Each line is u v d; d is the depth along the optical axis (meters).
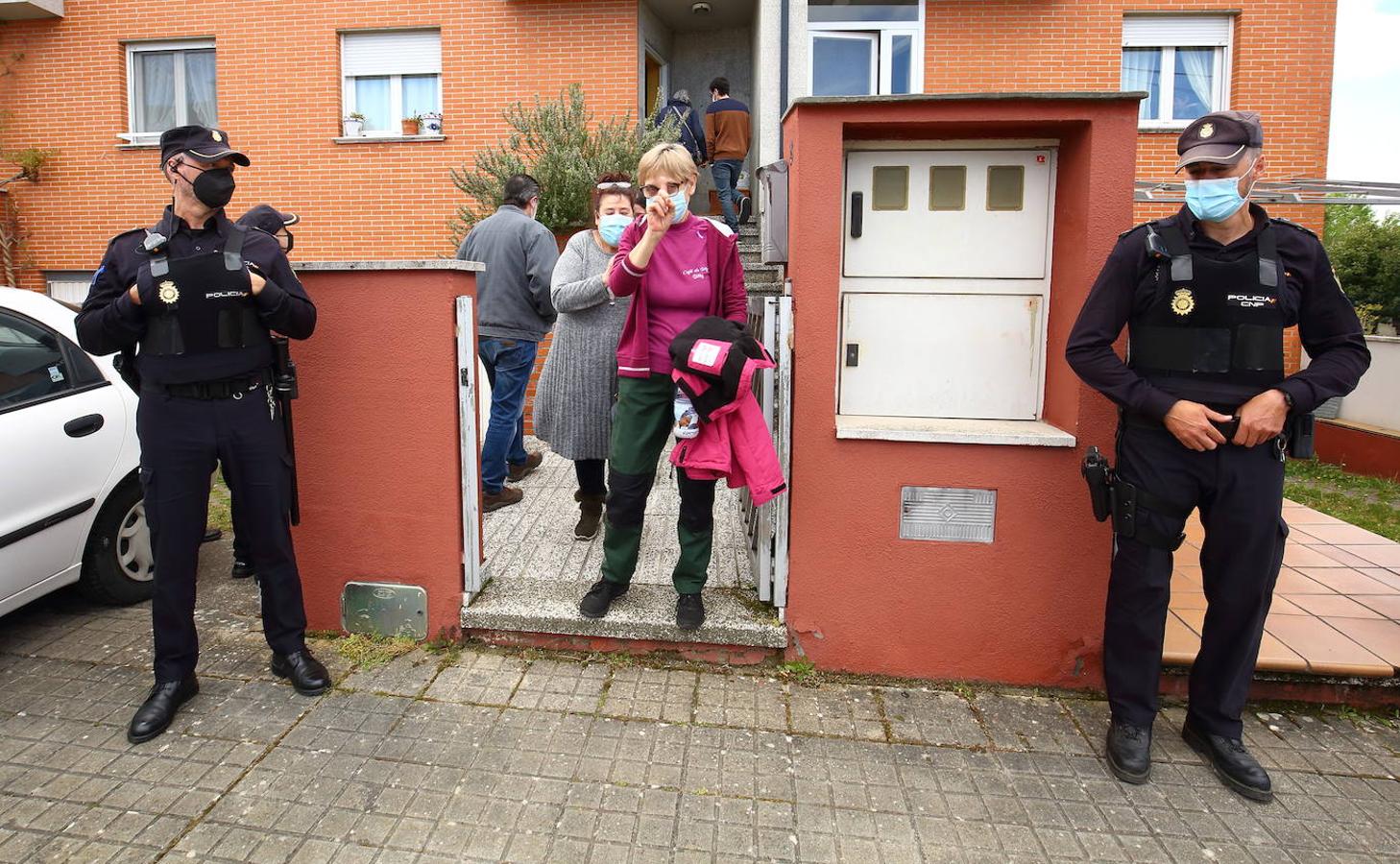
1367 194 4.67
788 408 3.29
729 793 2.67
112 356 4.09
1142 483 2.74
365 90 9.60
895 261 3.34
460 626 3.53
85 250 10.05
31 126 9.94
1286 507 5.95
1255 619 2.74
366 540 3.56
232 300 2.85
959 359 3.39
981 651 3.33
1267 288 2.57
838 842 2.46
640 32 9.25
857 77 9.34
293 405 3.53
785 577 3.38
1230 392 2.61
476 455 3.53
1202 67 9.26
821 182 3.15
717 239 3.15
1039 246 3.31
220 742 2.88
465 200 9.38
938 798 2.67
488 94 9.28
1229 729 2.84
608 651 3.48
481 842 2.43
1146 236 2.67
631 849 2.42
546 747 2.88
